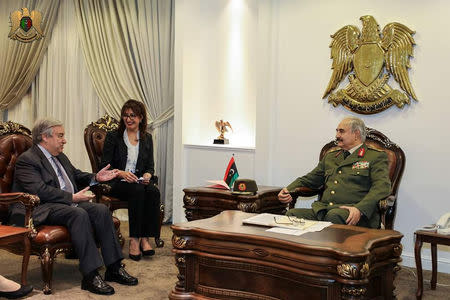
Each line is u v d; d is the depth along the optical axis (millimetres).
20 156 3314
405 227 3867
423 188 3783
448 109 3668
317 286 2207
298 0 4324
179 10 5078
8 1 6363
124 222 5570
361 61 3979
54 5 6070
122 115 4160
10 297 2932
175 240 2578
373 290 2402
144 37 5398
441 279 3553
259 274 2387
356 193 3340
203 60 5227
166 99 5367
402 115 3855
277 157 4465
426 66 3750
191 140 5184
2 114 6426
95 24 5715
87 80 5883
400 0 3848
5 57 6363
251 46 4910
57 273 3512
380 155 3363
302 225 2629
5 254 4051
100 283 3080
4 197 3109
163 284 3277
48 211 3166
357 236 2420
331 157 3648
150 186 4016
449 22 3656
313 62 4262
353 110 4039
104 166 4121
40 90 6230
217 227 2582
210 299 2488
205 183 4953
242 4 4961
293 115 4371
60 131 3379
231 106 5047
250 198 3605
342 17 4113
